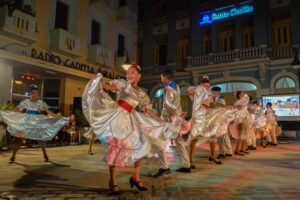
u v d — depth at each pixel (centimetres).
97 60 1297
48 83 1188
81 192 237
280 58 1332
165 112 341
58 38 1099
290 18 1355
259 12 1409
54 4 1161
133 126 245
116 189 231
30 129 430
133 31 1738
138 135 244
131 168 374
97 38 1429
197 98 375
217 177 307
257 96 1355
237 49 1427
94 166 390
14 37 953
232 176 313
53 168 371
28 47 1017
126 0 1599
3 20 891
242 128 543
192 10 1641
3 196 221
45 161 442
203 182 280
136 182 243
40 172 338
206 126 406
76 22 1262
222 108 448
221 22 1530
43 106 454
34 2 1063
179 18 1705
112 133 235
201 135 394
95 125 239
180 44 1695
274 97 1250
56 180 288
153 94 1752
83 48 1298
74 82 1241
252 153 580
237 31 1463
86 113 240
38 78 1142
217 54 1495
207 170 356
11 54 872
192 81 1580
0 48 915
